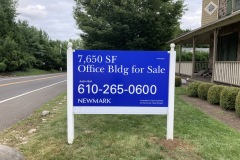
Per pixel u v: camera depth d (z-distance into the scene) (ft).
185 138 15.56
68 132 14.88
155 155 13.03
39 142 15.03
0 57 107.76
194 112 22.67
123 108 15.25
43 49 162.50
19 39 127.03
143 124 18.53
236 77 32.09
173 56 15.11
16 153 11.44
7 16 126.00
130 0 43.70
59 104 28.71
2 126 19.54
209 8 54.70
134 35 45.83
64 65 192.44
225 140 15.26
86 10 46.85
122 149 13.73
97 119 19.97
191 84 32.58
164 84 15.26
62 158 12.78
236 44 42.42
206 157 12.89
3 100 32.30
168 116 15.28
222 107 24.52
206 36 54.65
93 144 14.46
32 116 22.68
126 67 15.16
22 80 68.90
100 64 15.06
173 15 46.19
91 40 47.19
